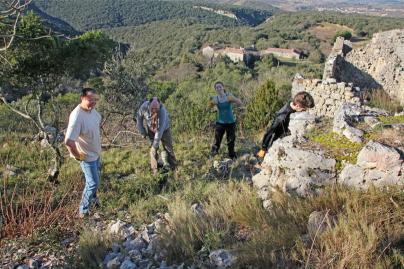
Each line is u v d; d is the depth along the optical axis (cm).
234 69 3806
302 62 5475
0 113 1163
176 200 501
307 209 399
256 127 1067
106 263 386
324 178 430
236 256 345
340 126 483
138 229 459
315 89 1255
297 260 320
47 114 1127
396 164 396
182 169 672
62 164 724
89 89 475
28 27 653
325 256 308
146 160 745
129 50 1208
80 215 507
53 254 422
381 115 527
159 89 1691
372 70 1642
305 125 537
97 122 502
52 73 727
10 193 578
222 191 518
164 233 404
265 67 4734
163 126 625
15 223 476
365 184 410
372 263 303
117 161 748
